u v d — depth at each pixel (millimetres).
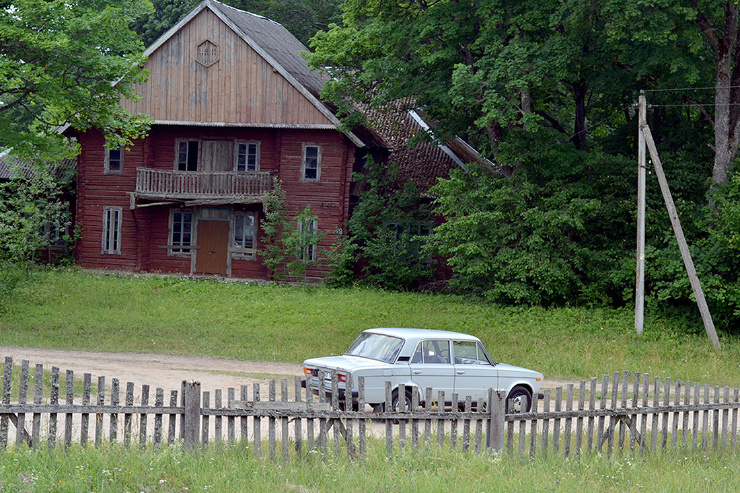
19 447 12773
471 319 41875
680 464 16984
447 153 56000
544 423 16297
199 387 13945
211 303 44188
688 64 41344
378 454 14898
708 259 41594
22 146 38531
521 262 44188
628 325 41469
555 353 35375
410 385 20938
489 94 42125
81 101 38438
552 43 42781
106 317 38906
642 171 40531
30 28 35188
